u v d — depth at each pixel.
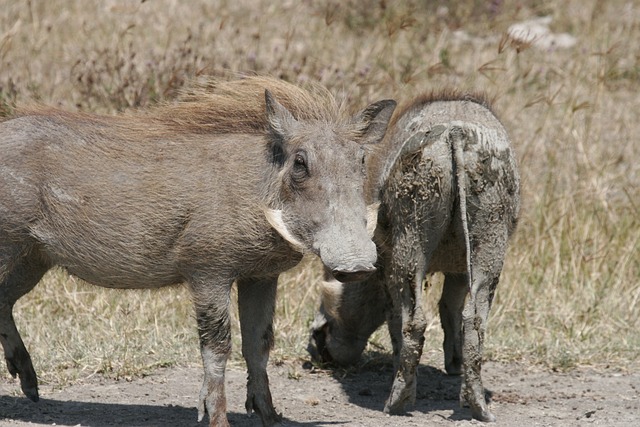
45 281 26.08
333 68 35.44
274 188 17.84
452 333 23.16
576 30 50.41
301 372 23.66
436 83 37.84
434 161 18.84
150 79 31.05
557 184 33.22
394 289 19.84
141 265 18.45
